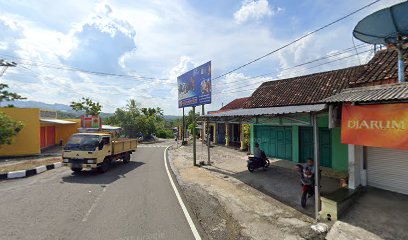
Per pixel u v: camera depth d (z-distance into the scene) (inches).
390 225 227.0
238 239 217.8
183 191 368.5
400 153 302.0
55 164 555.2
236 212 287.1
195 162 604.4
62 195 329.4
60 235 211.2
